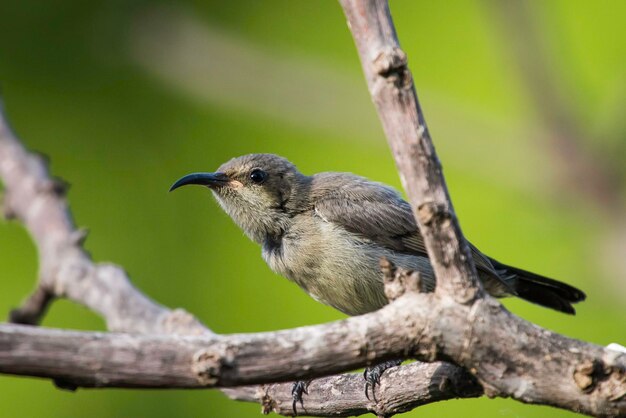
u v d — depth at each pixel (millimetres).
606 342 11961
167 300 12297
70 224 9695
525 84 13062
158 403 11344
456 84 13781
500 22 12758
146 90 13438
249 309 12195
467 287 5051
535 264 12828
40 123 12883
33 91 12961
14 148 10188
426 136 4910
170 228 12664
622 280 12406
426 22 13969
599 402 4895
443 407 11461
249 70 13766
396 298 5105
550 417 11070
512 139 13336
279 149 13578
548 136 13188
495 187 13297
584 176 13047
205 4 14195
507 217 13133
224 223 12500
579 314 12094
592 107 13492
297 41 14555
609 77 13453
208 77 13664
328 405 6738
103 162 12891
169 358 4523
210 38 13766
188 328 8484
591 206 13031
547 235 12930
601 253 12711
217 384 4590
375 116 13625
